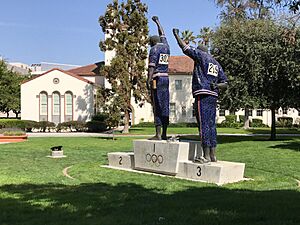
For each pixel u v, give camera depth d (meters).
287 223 5.56
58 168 13.63
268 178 11.20
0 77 51.62
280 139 26.81
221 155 17.42
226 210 6.37
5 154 18.53
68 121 43.62
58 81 45.59
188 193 8.38
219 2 34.12
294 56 22.66
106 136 33.72
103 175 11.58
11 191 8.40
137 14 34.59
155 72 12.36
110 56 48.88
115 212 6.32
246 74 24.31
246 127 44.66
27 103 45.50
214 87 10.89
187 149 11.36
